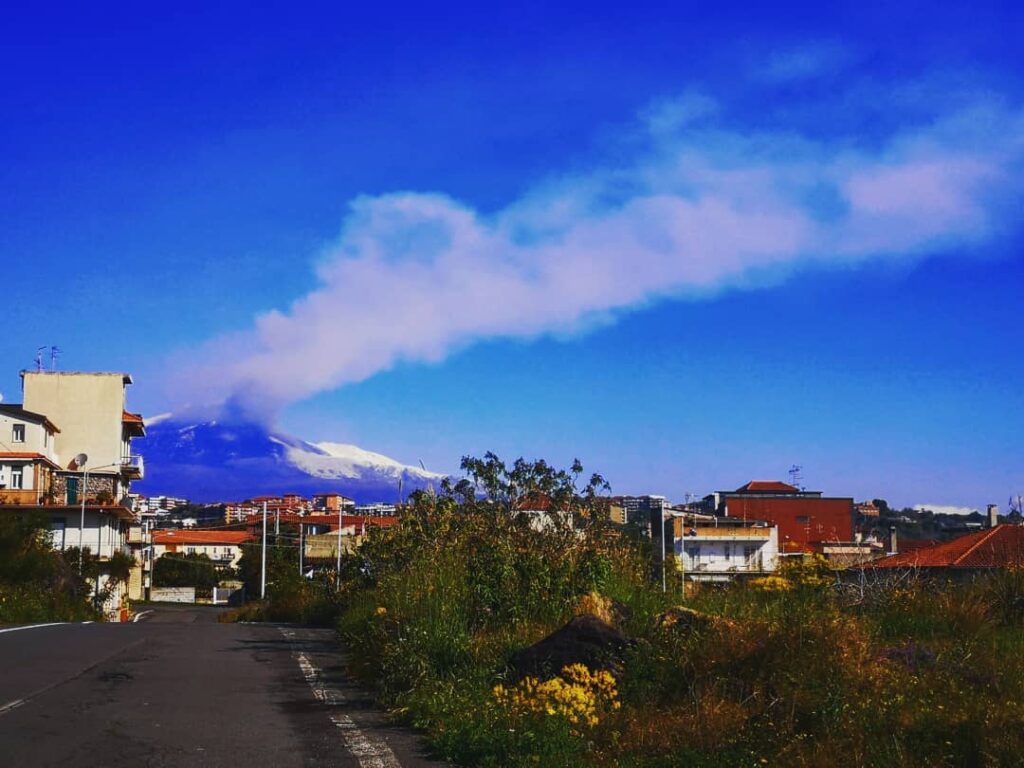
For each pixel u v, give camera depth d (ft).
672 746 24.40
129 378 216.95
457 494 55.21
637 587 43.45
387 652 35.19
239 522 429.38
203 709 30.63
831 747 22.76
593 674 29.73
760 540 195.42
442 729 26.53
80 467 199.21
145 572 279.08
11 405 208.33
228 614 140.05
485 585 41.60
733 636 29.48
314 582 123.44
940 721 23.77
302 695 34.01
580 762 23.65
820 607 33.99
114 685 34.96
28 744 24.91
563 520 47.62
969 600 40.01
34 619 94.32
